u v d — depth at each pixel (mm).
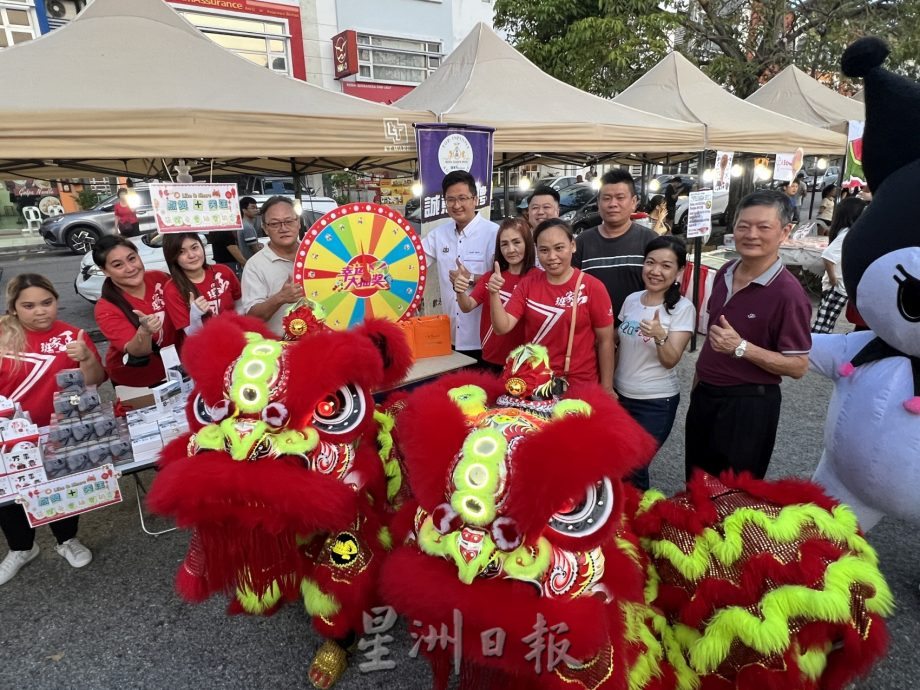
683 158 7953
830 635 1384
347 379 1507
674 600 1505
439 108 4402
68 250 12797
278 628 2320
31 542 2703
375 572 1606
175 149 2947
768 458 2326
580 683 1205
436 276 3986
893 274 1822
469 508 1153
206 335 1551
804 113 9594
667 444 3898
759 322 2121
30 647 2250
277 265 3020
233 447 1362
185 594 1495
